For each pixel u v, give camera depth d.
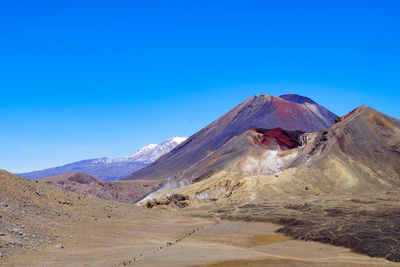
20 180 82.56
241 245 76.38
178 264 53.69
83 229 74.81
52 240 62.78
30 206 74.31
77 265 51.50
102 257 57.56
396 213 106.94
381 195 142.38
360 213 109.75
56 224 71.88
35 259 51.88
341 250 69.31
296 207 129.38
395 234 74.31
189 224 107.44
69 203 87.81
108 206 104.69
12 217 64.62
